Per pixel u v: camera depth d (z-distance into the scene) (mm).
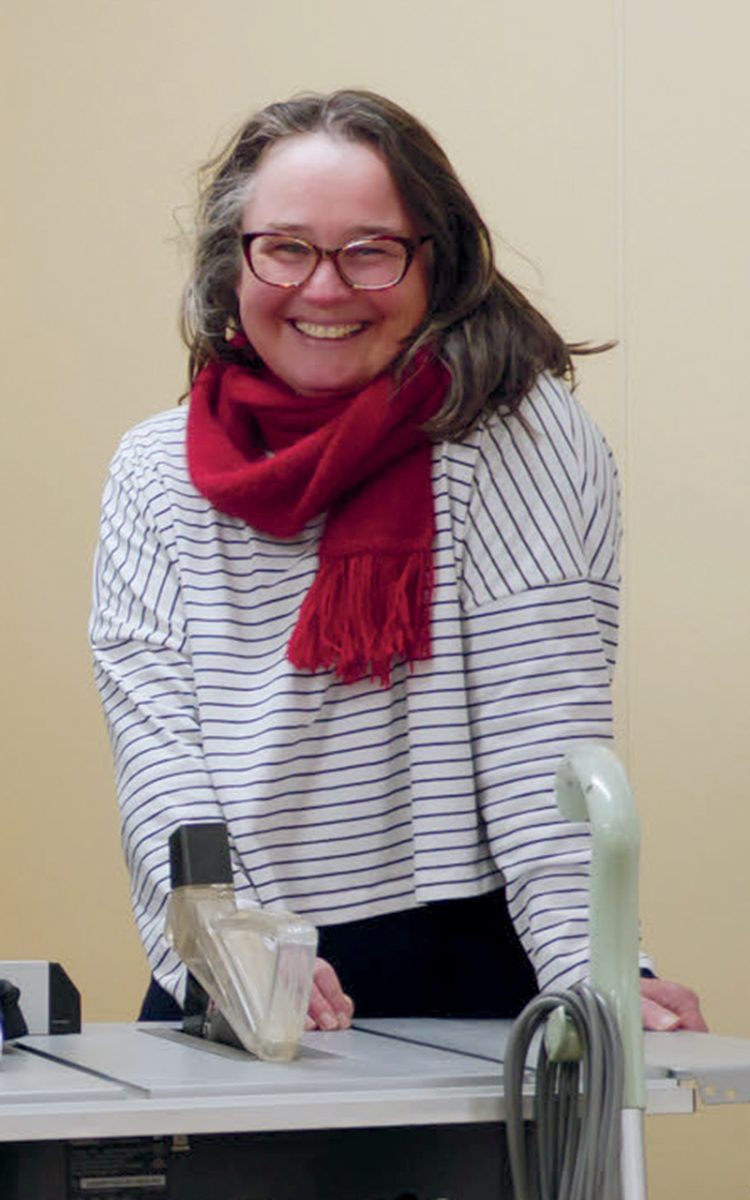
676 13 3719
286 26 4086
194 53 4160
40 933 4172
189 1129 1435
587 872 1959
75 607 4191
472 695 2059
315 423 2166
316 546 2115
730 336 3639
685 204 3695
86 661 4176
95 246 4223
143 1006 2172
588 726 2029
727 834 3586
